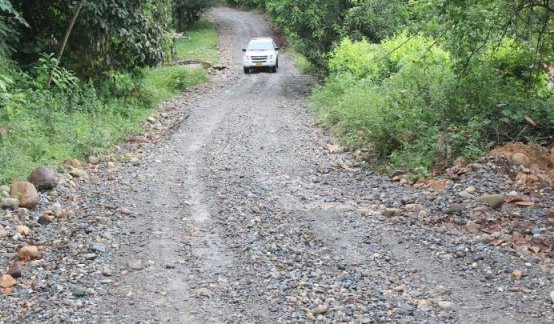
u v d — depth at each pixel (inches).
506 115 392.2
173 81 868.0
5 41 526.6
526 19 398.3
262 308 208.1
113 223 303.9
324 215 313.0
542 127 396.2
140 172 416.8
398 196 341.4
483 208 297.3
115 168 427.8
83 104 551.5
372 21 798.5
